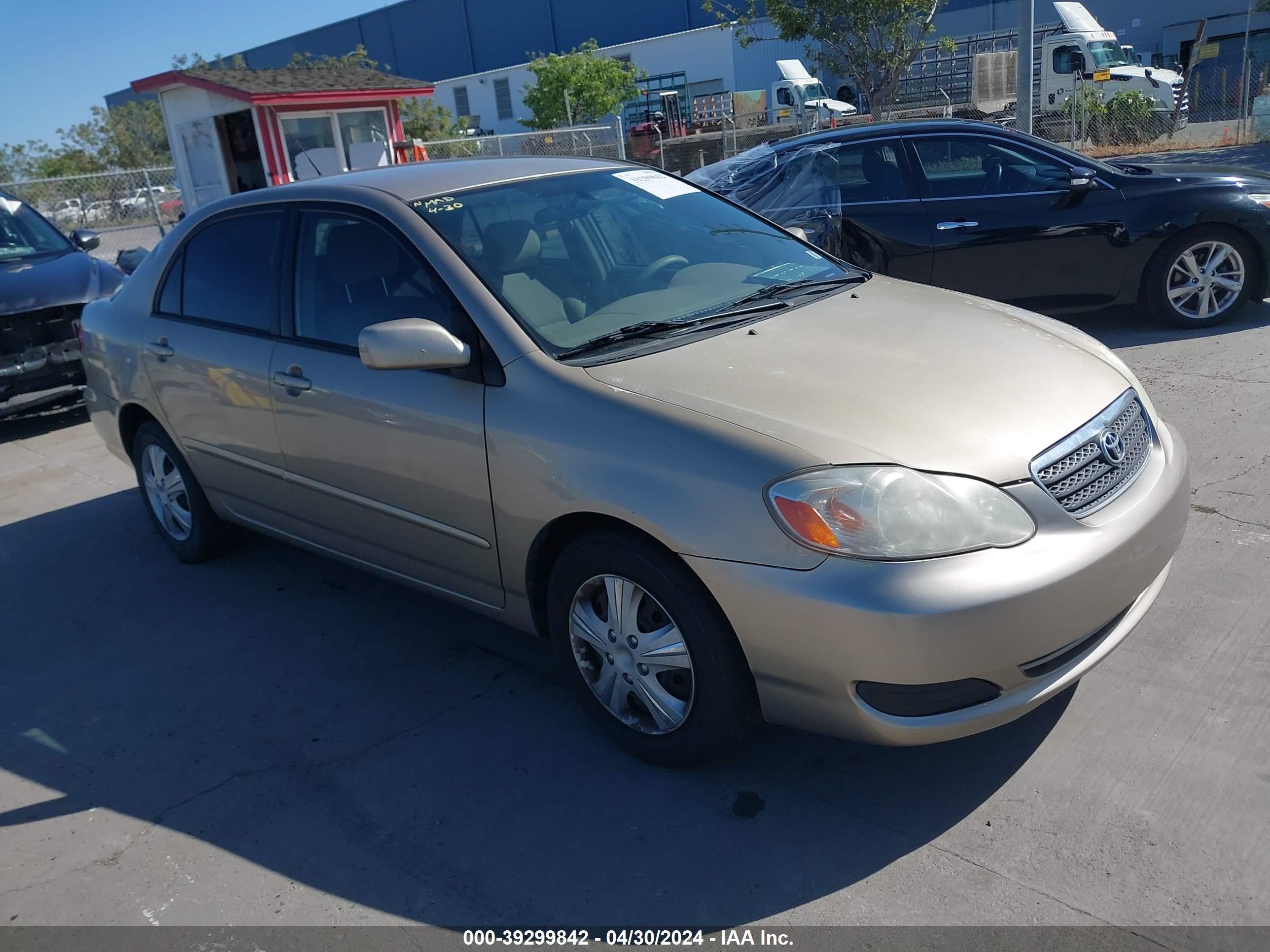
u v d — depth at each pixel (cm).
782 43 3497
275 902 259
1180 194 657
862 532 241
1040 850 251
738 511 251
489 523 309
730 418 265
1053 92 2289
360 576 452
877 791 279
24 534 546
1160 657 325
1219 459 466
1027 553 246
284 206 390
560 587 298
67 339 739
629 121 3366
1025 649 245
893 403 270
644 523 263
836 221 710
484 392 304
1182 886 236
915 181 698
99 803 308
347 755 318
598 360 299
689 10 4544
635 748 296
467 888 257
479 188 364
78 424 783
